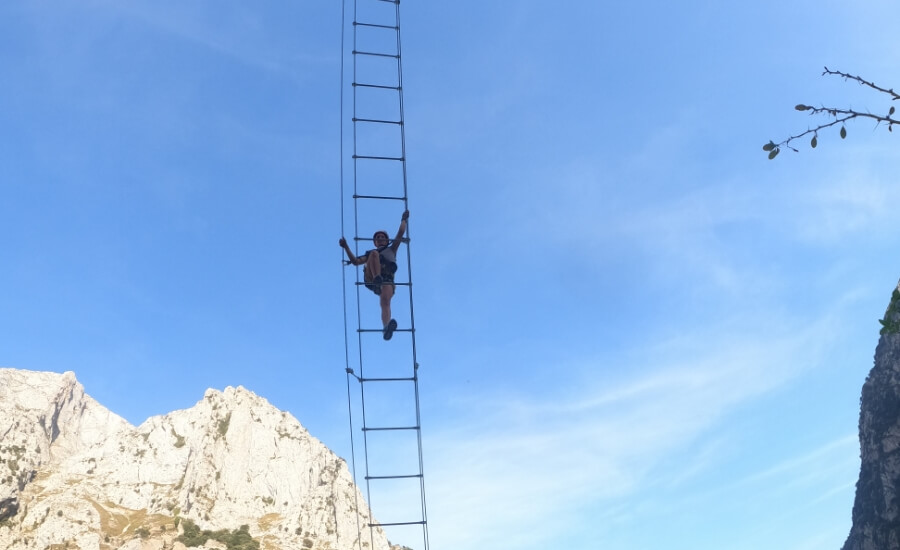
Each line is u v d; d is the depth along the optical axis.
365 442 20.36
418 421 20.59
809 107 9.94
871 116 9.71
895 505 112.25
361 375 20.58
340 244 20.91
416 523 20.16
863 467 124.50
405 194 21.64
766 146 10.09
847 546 125.62
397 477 20.34
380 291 20.77
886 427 118.50
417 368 20.77
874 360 129.12
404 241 21.30
